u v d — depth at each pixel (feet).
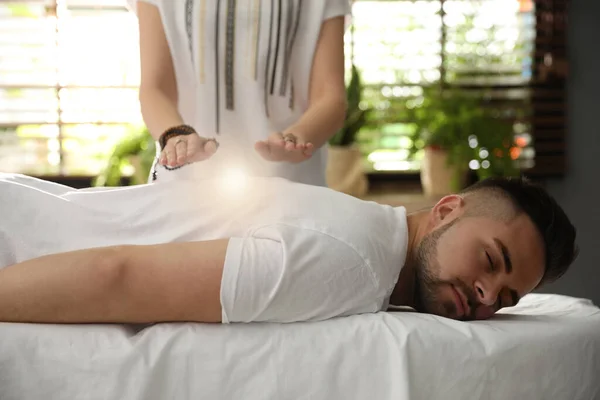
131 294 3.40
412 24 9.74
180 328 3.43
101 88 9.47
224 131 5.20
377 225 3.83
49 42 9.37
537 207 3.99
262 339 3.40
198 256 3.44
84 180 9.48
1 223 3.89
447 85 9.73
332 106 5.02
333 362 3.35
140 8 5.29
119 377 3.23
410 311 4.25
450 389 3.42
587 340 3.78
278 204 3.85
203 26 5.09
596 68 9.68
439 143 9.14
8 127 9.46
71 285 3.38
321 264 3.50
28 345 3.26
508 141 9.30
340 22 5.33
